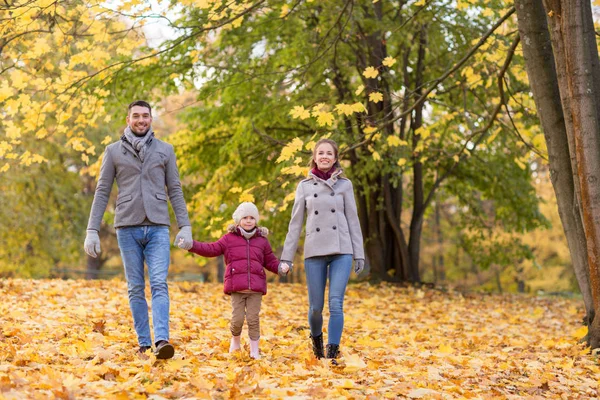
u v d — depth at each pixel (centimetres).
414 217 1725
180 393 444
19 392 408
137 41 891
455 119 1488
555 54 780
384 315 1180
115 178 597
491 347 855
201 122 1642
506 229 2014
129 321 805
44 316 795
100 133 2273
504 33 1359
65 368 511
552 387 592
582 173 746
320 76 1391
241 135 1441
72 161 2519
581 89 741
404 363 649
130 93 1384
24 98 859
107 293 1120
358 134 1105
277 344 727
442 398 489
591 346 802
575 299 1806
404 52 1509
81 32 835
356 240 625
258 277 612
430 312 1255
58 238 2578
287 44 1462
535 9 844
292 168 818
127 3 787
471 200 2003
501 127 1286
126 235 582
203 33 984
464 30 1405
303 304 1214
